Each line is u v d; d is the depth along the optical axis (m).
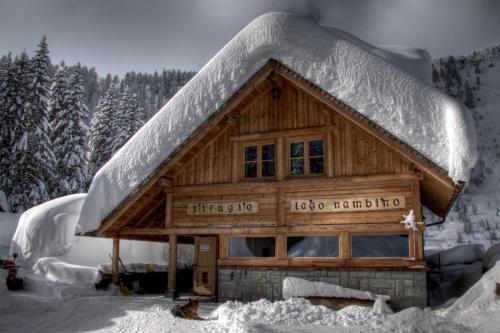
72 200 23.72
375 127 13.63
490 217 127.62
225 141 16.45
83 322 11.25
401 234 13.84
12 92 38.19
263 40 15.41
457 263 20.00
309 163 15.20
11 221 31.50
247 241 15.78
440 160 12.85
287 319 10.56
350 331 9.31
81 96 44.62
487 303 10.48
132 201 16.64
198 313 12.84
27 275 19.72
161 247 24.30
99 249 22.27
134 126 52.53
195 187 16.48
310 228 14.65
